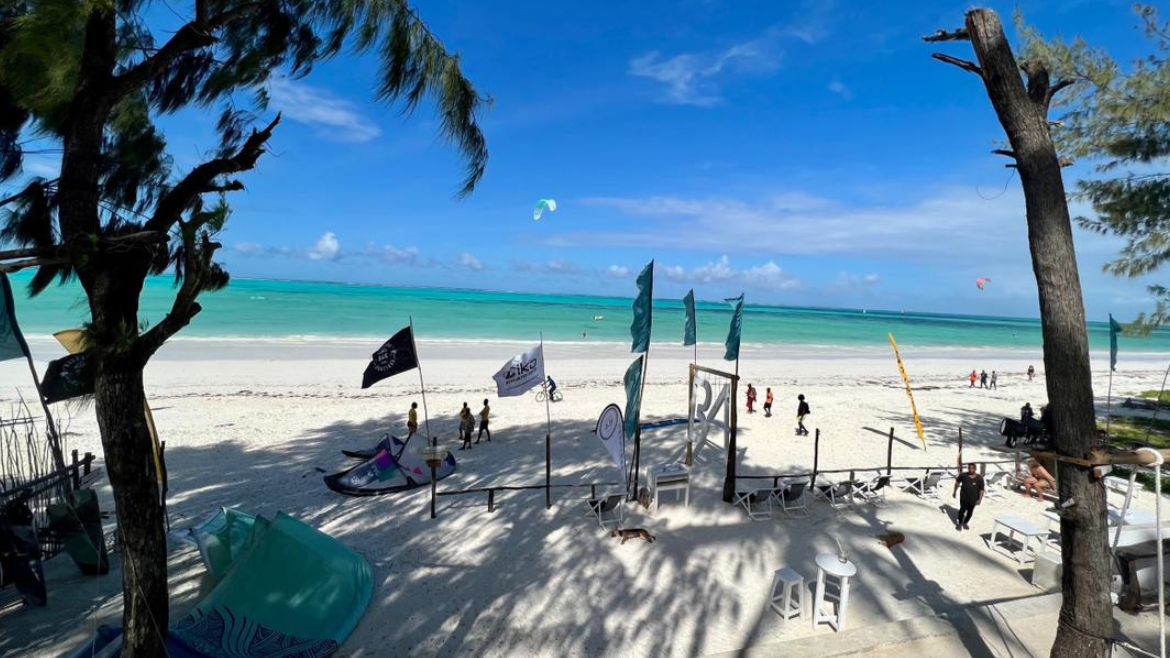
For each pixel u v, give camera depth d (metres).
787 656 6.28
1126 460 4.50
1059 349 4.68
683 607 8.12
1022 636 6.71
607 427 11.28
